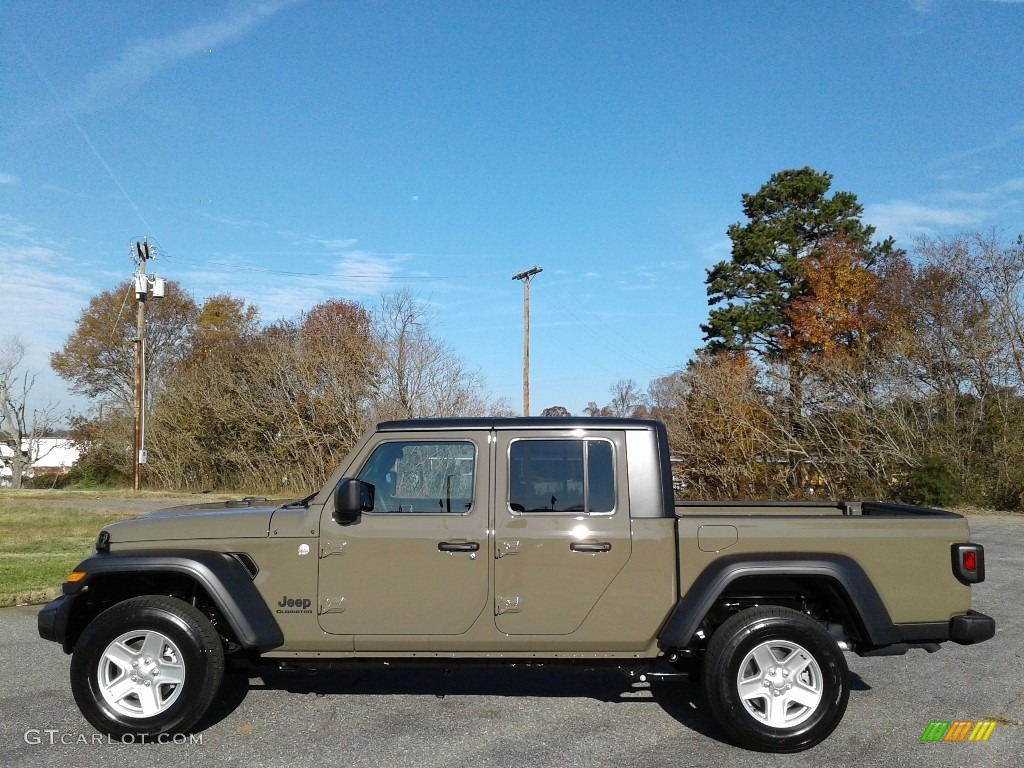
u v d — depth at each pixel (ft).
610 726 17.12
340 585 16.55
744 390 88.28
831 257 112.37
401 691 19.47
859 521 16.55
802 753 15.71
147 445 121.60
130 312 170.09
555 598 16.43
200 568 16.33
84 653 16.19
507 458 16.96
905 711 18.19
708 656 16.10
